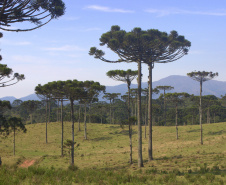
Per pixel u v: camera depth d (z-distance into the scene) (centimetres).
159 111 10075
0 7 1358
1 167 1625
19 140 6656
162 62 2967
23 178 1302
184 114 11538
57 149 5547
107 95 9025
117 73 2997
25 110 13000
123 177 1492
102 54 2783
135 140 5947
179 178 1545
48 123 8406
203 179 1388
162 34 2728
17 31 1448
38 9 1500
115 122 12250
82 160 3762
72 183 1311
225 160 2275
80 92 3309
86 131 7081
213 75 4341
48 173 1462
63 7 1545
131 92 6594
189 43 2895
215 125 6531
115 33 2519
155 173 1850
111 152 4584
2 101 4672
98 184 1283
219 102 11038
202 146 3856
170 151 3753
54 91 3528
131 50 2662
